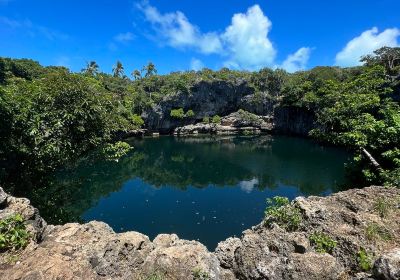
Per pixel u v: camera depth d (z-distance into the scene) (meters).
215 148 58.88
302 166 40.31
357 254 5.43
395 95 47.31
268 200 7.81
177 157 49.56
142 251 5.93
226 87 88.06
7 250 5.36
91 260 5.51
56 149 10.65
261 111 90.06
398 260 4.50
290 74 95.44
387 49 61.84
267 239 6.05
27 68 70.25
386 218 6.34
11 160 10.94
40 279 4.60
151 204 24.77
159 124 80.88
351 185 14.59
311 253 5.42
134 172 37.75
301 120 76.25
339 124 17.83
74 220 13.07
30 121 10.45
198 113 86.31
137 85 87.19
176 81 82.94
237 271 5.69
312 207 6.86
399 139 12.74
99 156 13.37
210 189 29.94
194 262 5.45
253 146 60.84
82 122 11.35
